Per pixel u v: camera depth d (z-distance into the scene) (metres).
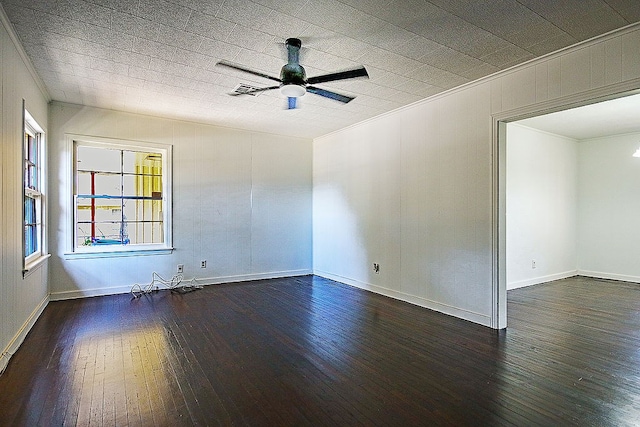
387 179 4.95
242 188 5.91
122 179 5.20
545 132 6.14
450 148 4.02
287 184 6.36
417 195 4.46
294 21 2.61
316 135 6.32
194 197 5.50
